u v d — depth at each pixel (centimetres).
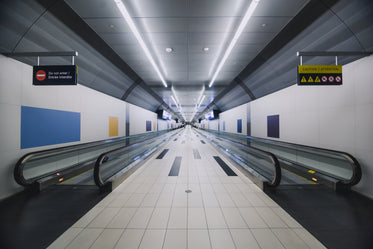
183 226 203
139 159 506
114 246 169
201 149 829
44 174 344
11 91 296
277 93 595
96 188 321
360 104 292
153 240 178
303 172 385
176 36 392
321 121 384
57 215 226
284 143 509
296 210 240
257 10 300
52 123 392
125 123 869
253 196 288
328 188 317
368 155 279
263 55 505
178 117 4419
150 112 1464
